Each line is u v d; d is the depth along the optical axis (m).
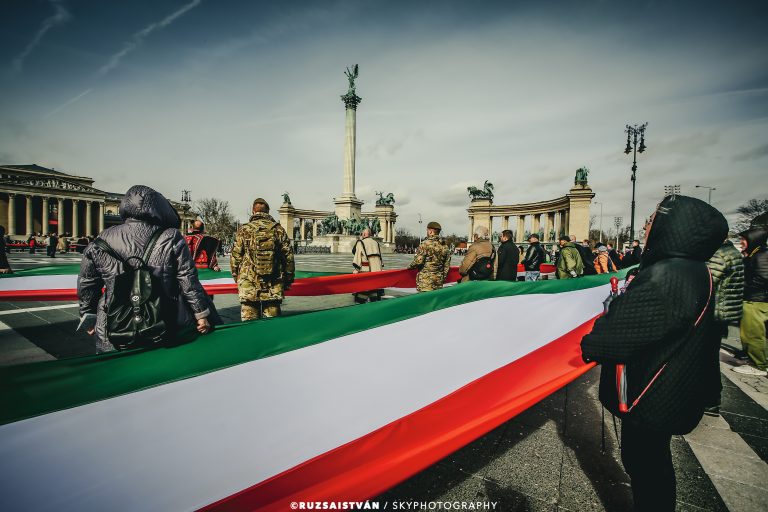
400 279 7.35
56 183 72.38
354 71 49.16
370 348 2.51
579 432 3.25
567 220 52.97
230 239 72.38
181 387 1.78
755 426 3.47
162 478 1.50
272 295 4.61
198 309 2.53
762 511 2.31
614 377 2.00
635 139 25.77
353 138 50.84
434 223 6.04
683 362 1.74
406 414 1.98
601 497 2.40
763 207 60.66
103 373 1.72
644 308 1.73
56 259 25.69
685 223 1.80
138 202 2.53
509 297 4.15
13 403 1.46
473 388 2.27
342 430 1.82
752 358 5.01
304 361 2.21
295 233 91.00
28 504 1.36
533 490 2.46
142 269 2.21
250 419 1.75
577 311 4.02
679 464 2.84
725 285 3.85
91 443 1.49
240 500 1.52
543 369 2.58
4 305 8.98
